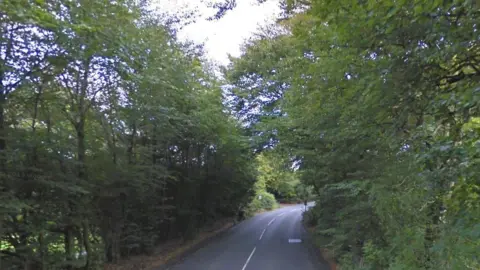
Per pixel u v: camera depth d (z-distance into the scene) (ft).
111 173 41.37
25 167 28.86
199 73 64.85
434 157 12.98
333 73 20.95
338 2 15.84
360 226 31.50
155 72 41.81
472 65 13.64
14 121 29.91
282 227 111.96
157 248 67.67
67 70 32.65
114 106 42.11
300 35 25.72
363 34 16.65
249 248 69.26
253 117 80.33
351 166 34.99
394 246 22.52
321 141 41.81
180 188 74.74
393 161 23.56
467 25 12.32
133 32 37.29
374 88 16.26
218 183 86.63
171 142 65.10
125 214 50.57
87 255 40.04
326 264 50.26
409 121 17.93
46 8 25.11
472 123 12.84
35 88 31.30
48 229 31.73
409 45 14.80
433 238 20.11
